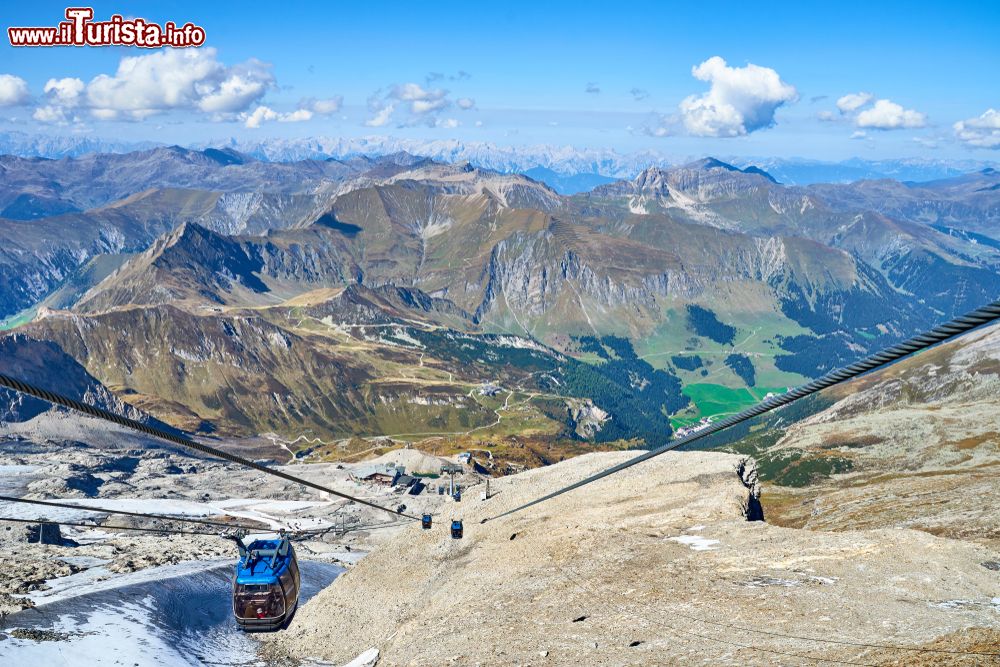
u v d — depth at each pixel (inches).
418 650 2561.5
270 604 1501.0
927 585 2219.5
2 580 4702.3
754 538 2938.0
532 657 2197.3
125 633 3627.0
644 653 2063.2
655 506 3853.3
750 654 1924.2
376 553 4092.0
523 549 3523.6
